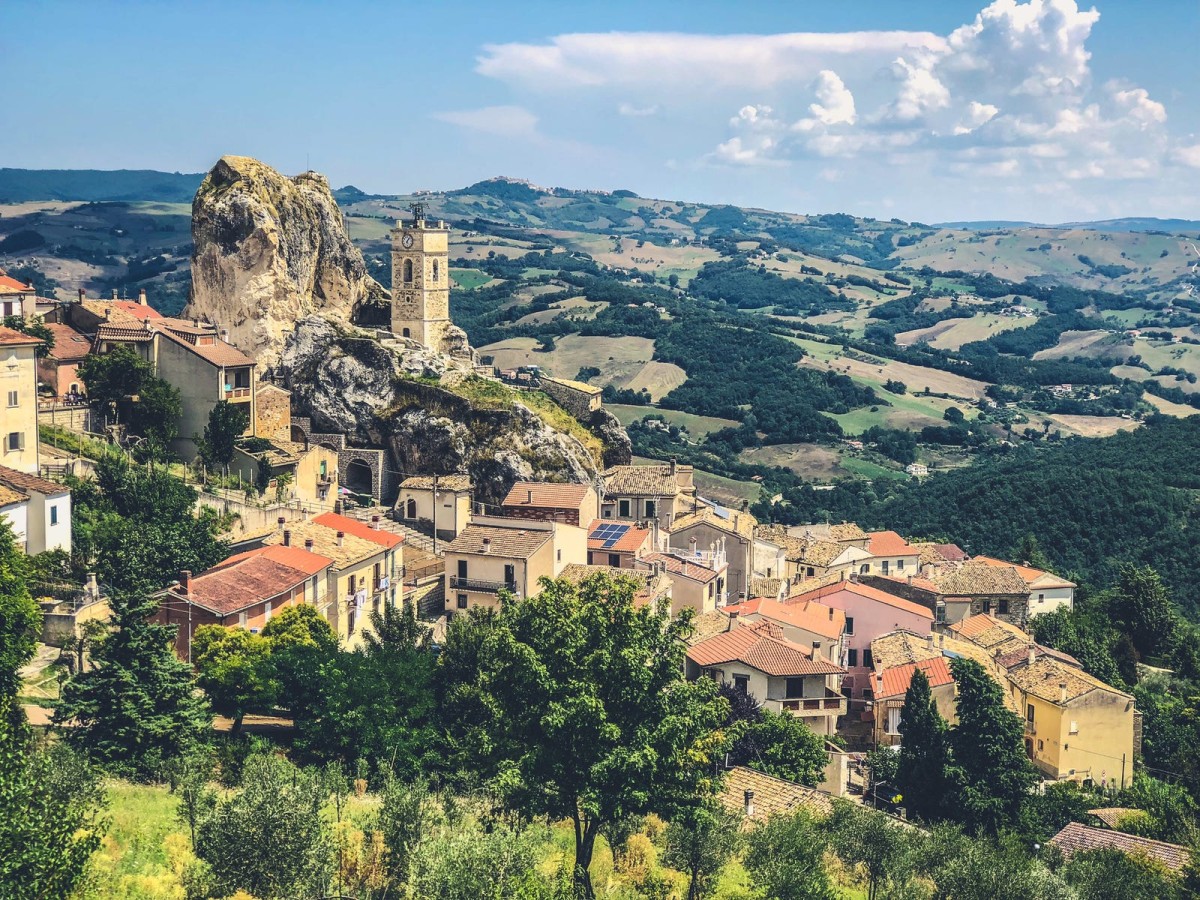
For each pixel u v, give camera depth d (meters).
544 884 47.16
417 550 116.19
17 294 119.56
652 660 53.03
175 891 45.38
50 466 97.25
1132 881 65.56
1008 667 108.56
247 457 117.25
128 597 64.12
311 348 141.12
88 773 52.69
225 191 140.75
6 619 61.66
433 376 142.25
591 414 151.62
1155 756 107.88
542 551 102.12
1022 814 80.44
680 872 55.47
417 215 152.62
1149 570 151.62
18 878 38.25
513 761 51.03
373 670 72.06
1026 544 174.75
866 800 83.50
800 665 90.12
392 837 50.28
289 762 65.00
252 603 79.06
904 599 125.94
